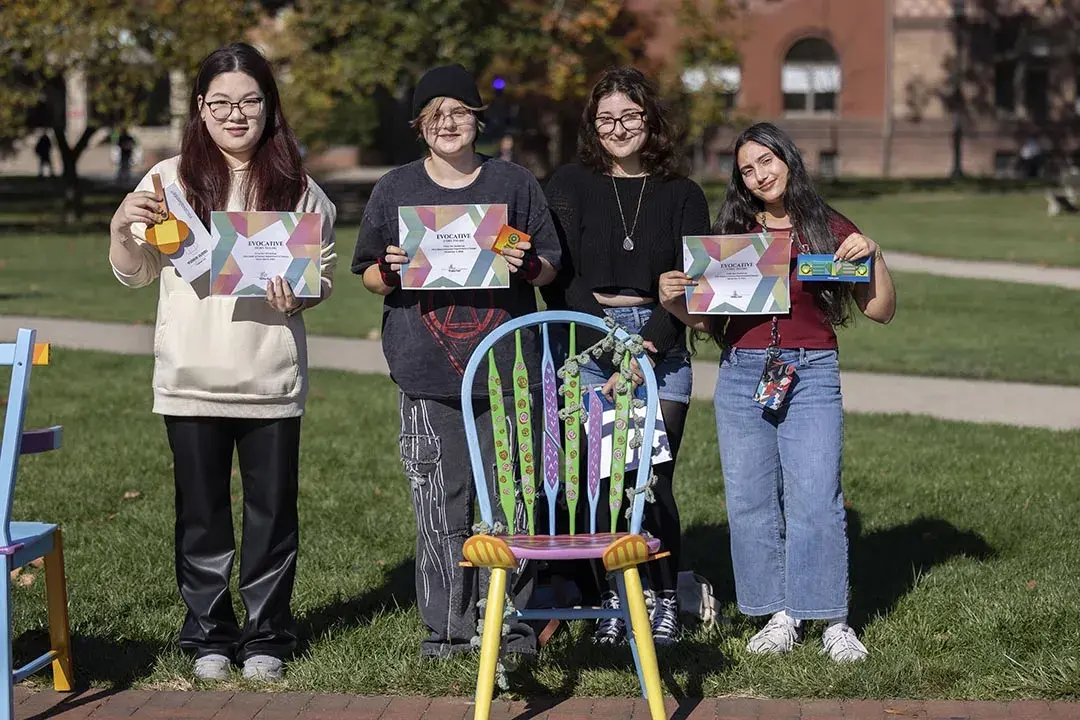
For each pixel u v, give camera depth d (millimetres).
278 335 4652
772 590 4938
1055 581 5559
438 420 4676
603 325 4418
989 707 4285
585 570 5320
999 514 6727
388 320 4754
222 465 4719
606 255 4949
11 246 24078
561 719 4262
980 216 29469
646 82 4953
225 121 4543
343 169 45938
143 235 4520
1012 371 11508
